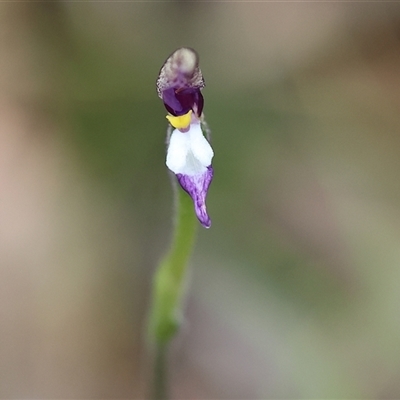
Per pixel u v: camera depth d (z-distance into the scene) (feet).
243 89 0.94
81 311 0.87
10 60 0.94
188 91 0.66
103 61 0.93
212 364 0.85
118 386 0.86
